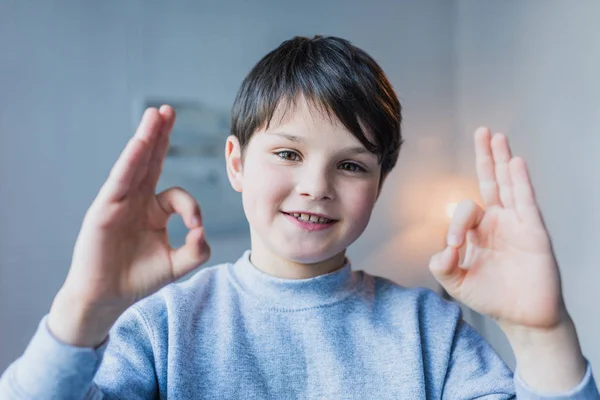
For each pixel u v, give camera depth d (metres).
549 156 1.58
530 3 1.66
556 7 1.54
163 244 0.51
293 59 0.68
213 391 0.60
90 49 1.40
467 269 0.55
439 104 2.06
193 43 1.57
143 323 0.62
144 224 0.50
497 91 1.84
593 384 0.53
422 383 0.63
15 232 1.29
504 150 0.57
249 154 0.67
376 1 1.94
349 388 0.63
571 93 1.48
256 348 0.63
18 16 1.28
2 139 1.27
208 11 1.61
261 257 0.69
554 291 0.53
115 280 0.48
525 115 1.69
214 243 1.61
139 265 0.49
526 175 0.55
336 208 0.63
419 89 2.01
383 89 0.69
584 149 1.43
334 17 1.85
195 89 1.57
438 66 2.06
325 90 0.63
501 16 1.81
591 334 1.43
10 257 1.28
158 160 0.51
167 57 1.53
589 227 1.42
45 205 1.33
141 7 1.48
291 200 0.62
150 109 0.50
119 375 0.56
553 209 1.58
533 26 1.65
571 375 0.52
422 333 0.68
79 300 0.47
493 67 1.86
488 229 0.56
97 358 0.49
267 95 0.66
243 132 0.69
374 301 0.71
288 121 0.63
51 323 0.48
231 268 0.73
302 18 1.79
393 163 0.75
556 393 0.52
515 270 0.54
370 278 0.76
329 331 0.66
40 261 1.32
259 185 0.64
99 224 0.48
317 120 0.62
